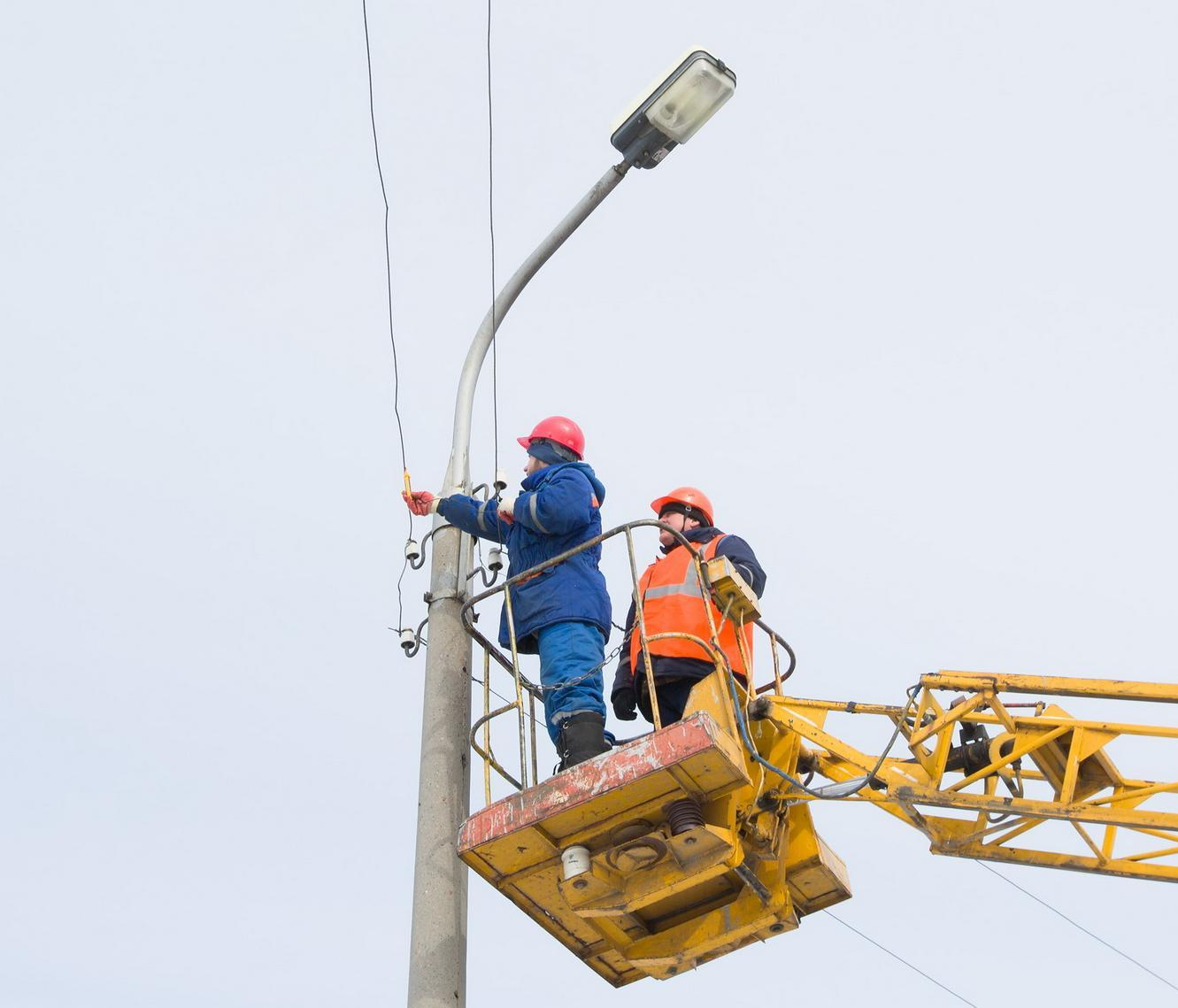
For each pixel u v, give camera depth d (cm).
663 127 1978
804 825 1741
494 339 1997
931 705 1662
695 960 1738
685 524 1814
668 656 1678
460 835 1579
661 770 1516
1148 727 1600
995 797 1620
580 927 1725
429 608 1750
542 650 1670
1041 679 1634
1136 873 1650
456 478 1862
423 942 1545
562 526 1689
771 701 1689
